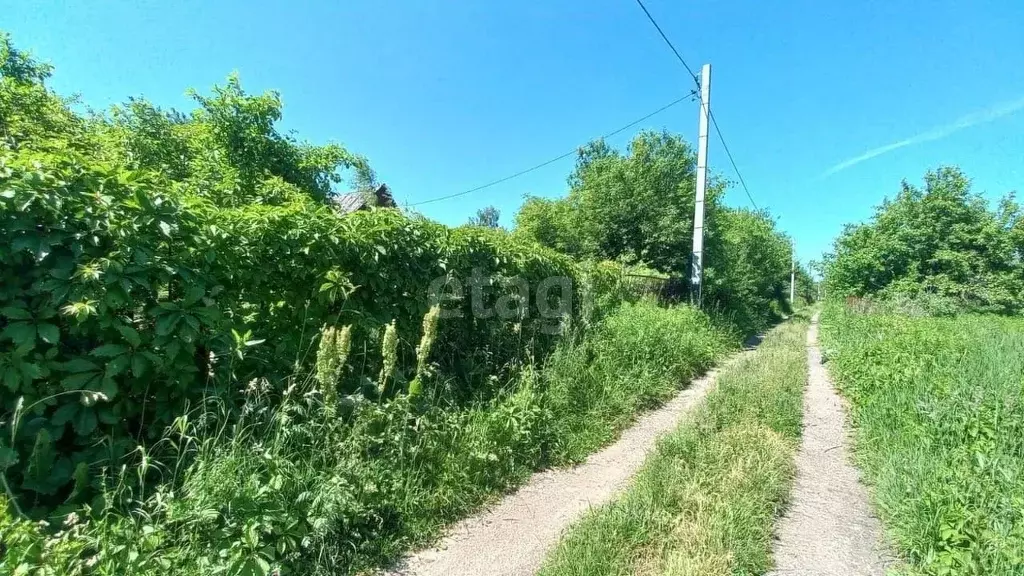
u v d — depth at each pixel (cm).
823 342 1256
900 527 298
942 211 1905
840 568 272
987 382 476
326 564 253
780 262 2759
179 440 255
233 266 298
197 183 519
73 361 226
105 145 604
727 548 270
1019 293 1755
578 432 471
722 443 420
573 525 305
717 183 1528
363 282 377
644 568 261
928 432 411
